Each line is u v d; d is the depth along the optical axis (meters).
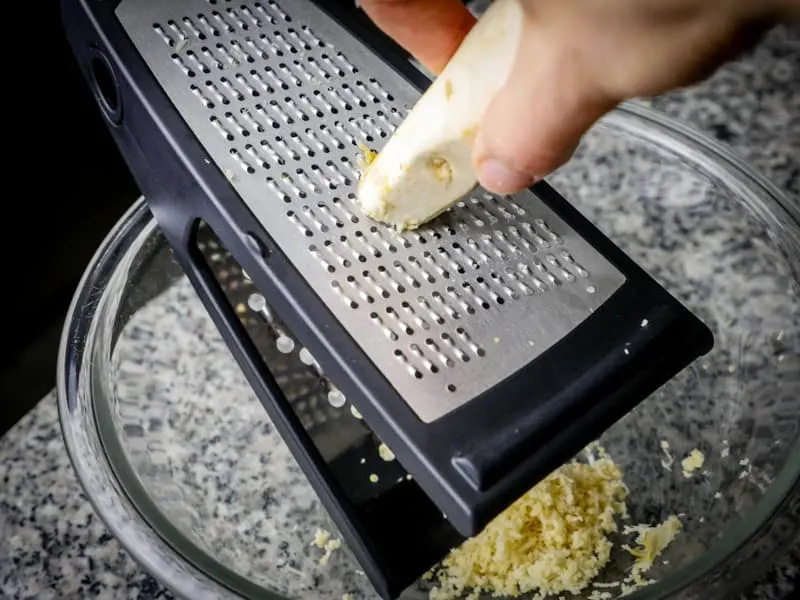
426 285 0.52
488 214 0.56
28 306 0.76
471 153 0.48
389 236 0.54
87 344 0.67
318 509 0.68
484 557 0.62
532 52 0.37
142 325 0.76
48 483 0.69
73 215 0.79
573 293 0.53
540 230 0.56
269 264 0.52
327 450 0.59
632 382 0.49
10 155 0.73
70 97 0.76
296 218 0.54
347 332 0.50
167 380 0.74
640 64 0.34
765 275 0.78
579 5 0.34
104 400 0.65
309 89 0.59
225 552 0.65
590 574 0.62
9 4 0.69
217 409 0.74
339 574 0.64
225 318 0.60
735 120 0.92
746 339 0.75
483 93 0.46
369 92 0.60
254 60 0.59
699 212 0.84
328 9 0.63
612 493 0.67
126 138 0.60
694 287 0.80
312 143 0.57
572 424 0.48
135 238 0.72
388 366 0.49
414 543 0.57
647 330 0.50
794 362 0.71
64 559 0.65
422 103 0.50
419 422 0.47
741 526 0.58
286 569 0.65
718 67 0.34
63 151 0.77
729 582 0.55
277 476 0.70
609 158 0.89
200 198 0.55
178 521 0.64
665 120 0.83
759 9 0.31
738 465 0.67
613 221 0.85
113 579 0.64
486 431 0.47
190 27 0.60
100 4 0.59
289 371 0.61
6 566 0.65
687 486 0.68
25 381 0.74
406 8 0.51
